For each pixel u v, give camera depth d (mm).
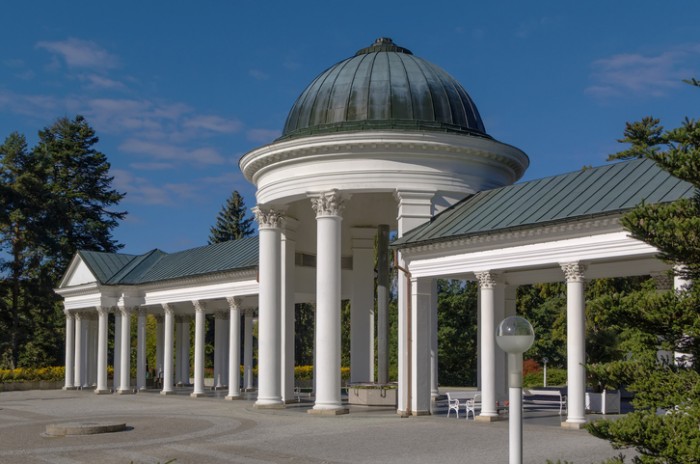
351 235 49625
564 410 36344
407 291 35875
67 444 27516
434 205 37562
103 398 56031
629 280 51844
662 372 13852
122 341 61500
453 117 39938
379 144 37156
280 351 41969
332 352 37250
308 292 49500
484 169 39062
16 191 81750
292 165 39125
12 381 70938
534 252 30641
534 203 32438
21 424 36344
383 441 26453
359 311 49062
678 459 12477
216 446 26125
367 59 41406
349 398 42219
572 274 29250
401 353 36000
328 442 26562
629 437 12852
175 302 57781
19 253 84000
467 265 33250
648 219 13266
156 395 57562
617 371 14109
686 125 13094
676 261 13602
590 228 28656
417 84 39906
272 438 28047
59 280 87125
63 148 97875
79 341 67875
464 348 74938
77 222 94000
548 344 65875
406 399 35438
